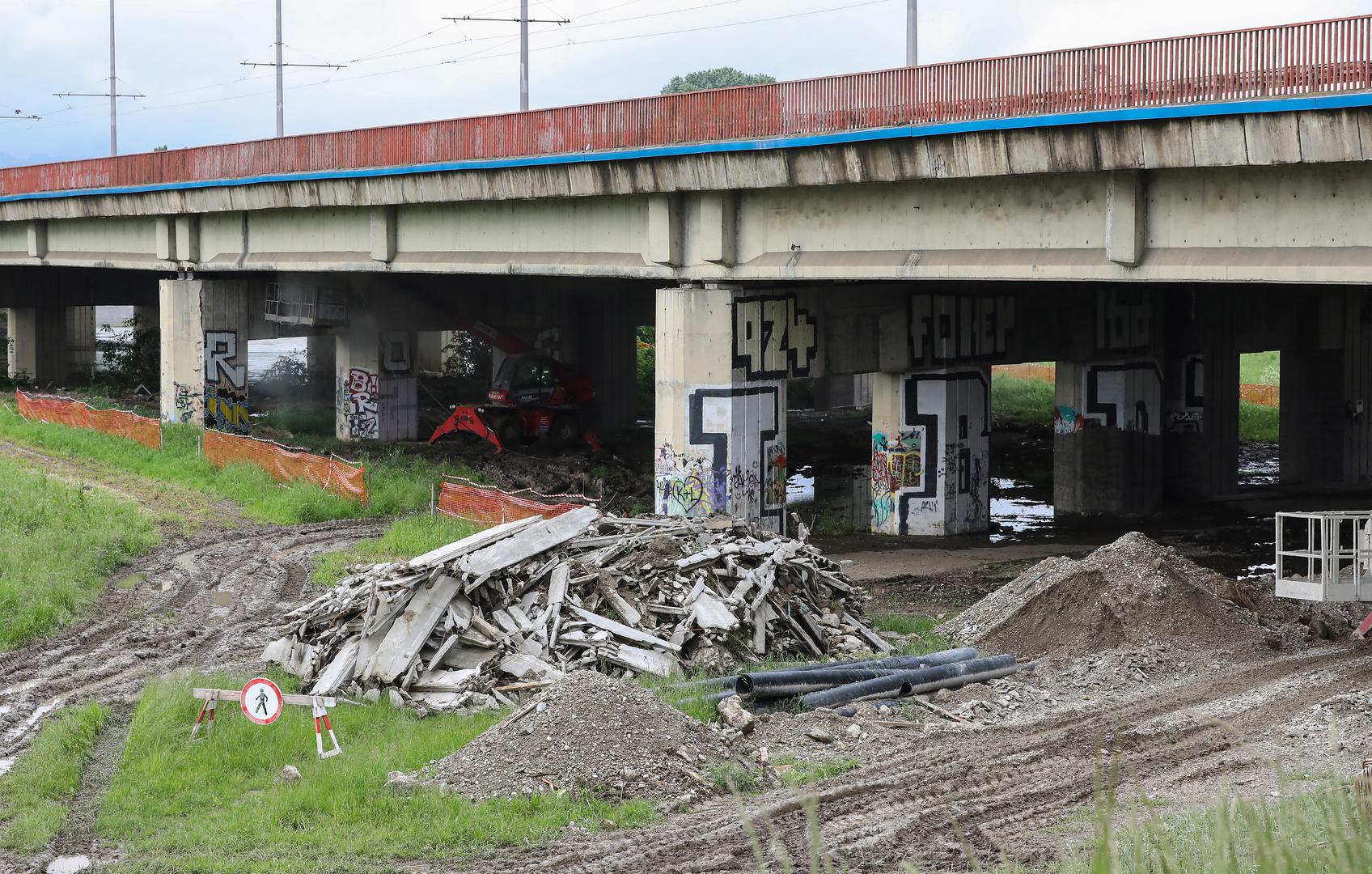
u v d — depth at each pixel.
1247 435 63.94
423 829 15.02
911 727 19.09
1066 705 20.45
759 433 35.38
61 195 59.84
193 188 51.28
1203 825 12.70
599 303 62.28
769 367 35.44
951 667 21.36
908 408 38.72
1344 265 23.08
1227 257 24.80
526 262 39.09
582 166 35.56
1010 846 13.84
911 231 30.27
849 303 37.19
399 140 41.62
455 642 20.81
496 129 38.25
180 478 43.75
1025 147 26.70
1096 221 26.88
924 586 31.28
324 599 22.69
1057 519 42.44
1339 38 22.19
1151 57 24.89
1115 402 43.00
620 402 63.34
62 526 33.75
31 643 25.02
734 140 32.09
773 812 15.45
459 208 41.38
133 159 55.31
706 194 33.84
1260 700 20.03
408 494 40.53
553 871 13.88
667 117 33.72
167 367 55.91
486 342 57.66
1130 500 43.28
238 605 28.25
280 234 49.28
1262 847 7.35
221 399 55.25
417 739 17.92
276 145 47.06
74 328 82.81
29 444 51.03
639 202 35.50
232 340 55.50
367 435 57.19
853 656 22.89
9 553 30.30
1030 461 56.00
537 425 56.16
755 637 22.30
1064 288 41.53
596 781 16.08
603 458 52.53
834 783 16.59
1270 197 24.16
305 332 57.56
